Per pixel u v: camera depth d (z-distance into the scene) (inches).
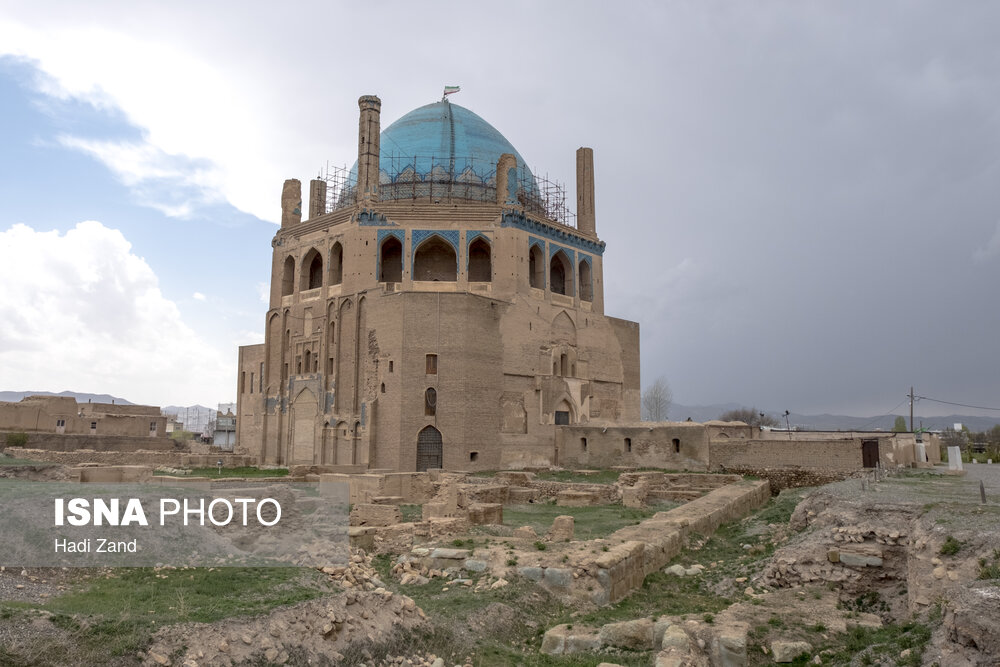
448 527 818.2
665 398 3890.3
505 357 1829.5
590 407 2070.6
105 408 2472.9
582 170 2268.7
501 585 604.4
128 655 348.8
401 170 2095.2
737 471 1558.8
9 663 320.5
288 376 2034.9
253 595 458.3
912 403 2849.4
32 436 1884.8
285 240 2134.6
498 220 1926.7
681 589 683.4
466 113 2281.0
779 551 682.8
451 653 469.4
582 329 2102.6
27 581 478.9
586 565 620.7
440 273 1980.8
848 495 793.6
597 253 2214.6
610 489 1380.4
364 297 1834.4
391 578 657.0
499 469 1764.3
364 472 1644.9
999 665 335.6
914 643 411.8
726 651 456.1
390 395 1728.6
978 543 506.0
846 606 574.9
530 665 473.1
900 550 606.9
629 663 458.6
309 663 395.9
